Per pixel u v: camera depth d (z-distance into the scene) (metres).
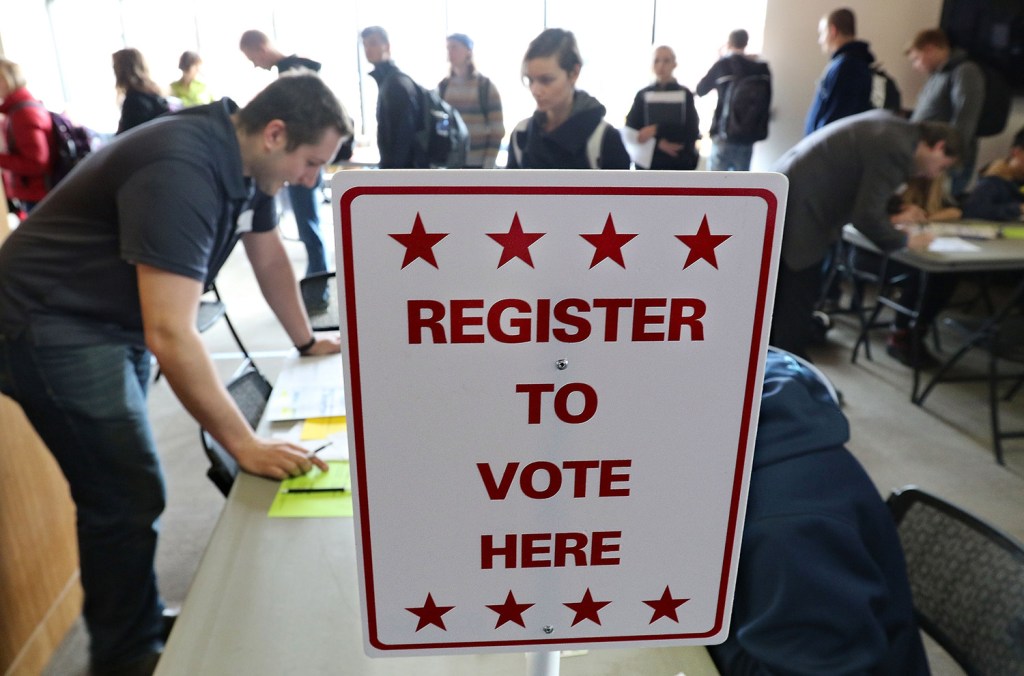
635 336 0.48
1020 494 2.64
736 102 4.98
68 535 1.97
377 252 0.45
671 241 0.46
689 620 0.56
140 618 1.67
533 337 0.47
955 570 1.10
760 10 5.27
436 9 6.46
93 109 7.35
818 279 3.20
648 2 6.20
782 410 0.98
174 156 1.27
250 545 1.11
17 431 1.75
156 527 1.65
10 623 1.71
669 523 0.53
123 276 1.43
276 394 1.61
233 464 1.36
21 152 3.88
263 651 0.91
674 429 0.51
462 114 4.09
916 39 4.33
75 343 1.42
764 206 0.46
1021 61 4.88
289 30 6.71
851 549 0.89
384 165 3.54
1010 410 3.29
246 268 5.33
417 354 0.47
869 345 4.05
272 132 1.37
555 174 0.44
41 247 1.39
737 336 0.49
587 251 0.46
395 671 0.88
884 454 2.91
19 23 7.02
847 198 2.98
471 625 0.54
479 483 0.50
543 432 0.50
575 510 0.52
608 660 0.90
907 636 1.01
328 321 2.14
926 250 3.00
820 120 4.15
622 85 6.49
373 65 3.47
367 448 0.49
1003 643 0.99
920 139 2.85
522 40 6.43
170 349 1.27
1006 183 3.74
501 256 0.45
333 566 1.06
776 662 0.86
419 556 0.52
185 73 5.40
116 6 6.90
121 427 1.51
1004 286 4.85
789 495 0.91
